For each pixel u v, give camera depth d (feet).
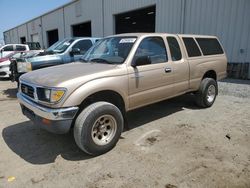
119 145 13.12
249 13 33.27
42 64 24.16
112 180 9.98
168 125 16.11
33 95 12.00
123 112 13.67
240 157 11.70
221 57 21.07
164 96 15.80
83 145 11.41
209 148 12.66
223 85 29.96
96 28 67.21
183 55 17.19
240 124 16.19
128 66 13.32
